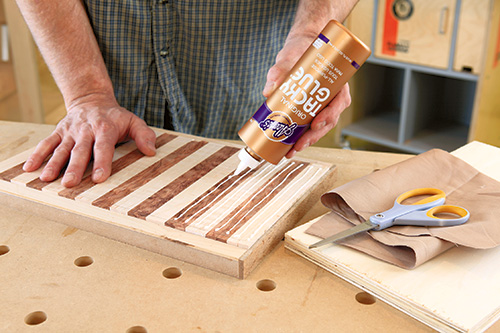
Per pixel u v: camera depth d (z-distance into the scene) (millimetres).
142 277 733
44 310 672
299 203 845
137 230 787
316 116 807
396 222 753
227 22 1223
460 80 2568
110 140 972
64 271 744
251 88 1345
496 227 732
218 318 662
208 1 1184
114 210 813
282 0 1253
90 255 780
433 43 2215
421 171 877
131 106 1298
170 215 795
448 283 676
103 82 1118
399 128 2590
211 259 739
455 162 900
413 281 680
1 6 2230
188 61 1280
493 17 1980
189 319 660
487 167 954
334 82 773
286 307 680
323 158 1080
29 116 2469
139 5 1164
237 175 920
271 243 782
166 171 936
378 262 718
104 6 1149
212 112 1349
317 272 746
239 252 729
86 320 657
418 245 691
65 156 952
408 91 2402
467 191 841
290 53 902
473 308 635
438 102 2643
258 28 1260
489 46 2029
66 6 1062
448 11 2117
